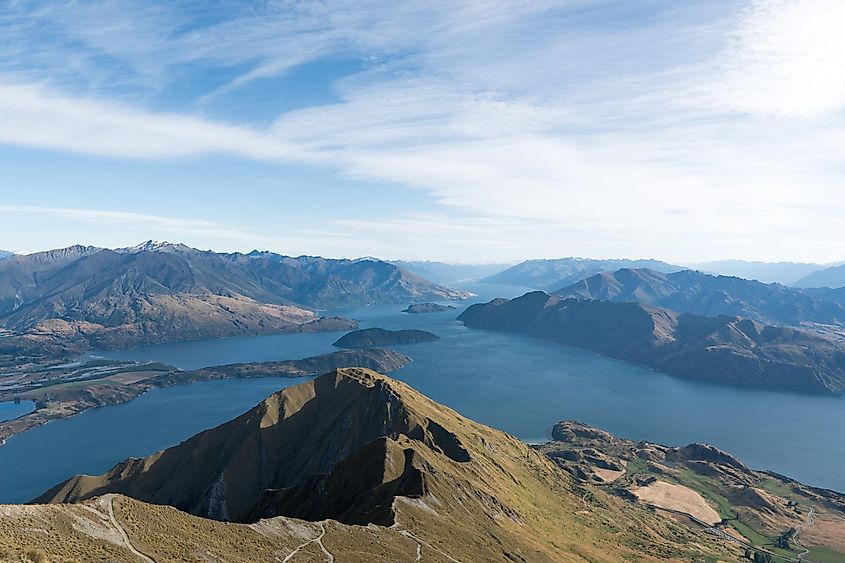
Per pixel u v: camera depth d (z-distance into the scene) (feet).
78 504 231.30
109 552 201.98
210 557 229.04
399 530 358.84
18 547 178.19
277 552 263.70
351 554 288.30
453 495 491.31
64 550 190.70
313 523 320.50
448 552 347.56
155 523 244.01
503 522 501.97
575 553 507.71
